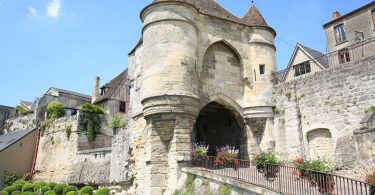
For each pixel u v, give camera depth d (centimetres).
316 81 1789
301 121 1822
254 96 1981
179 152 1586
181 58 1709
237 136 2061
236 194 1142
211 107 2148
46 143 3475
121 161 2262
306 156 1753
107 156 2675
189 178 1452
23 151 3519
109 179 2456
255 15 2150
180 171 1557
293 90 1894
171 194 1516
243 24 2066
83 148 3073
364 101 1564
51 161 3319
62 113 3628
